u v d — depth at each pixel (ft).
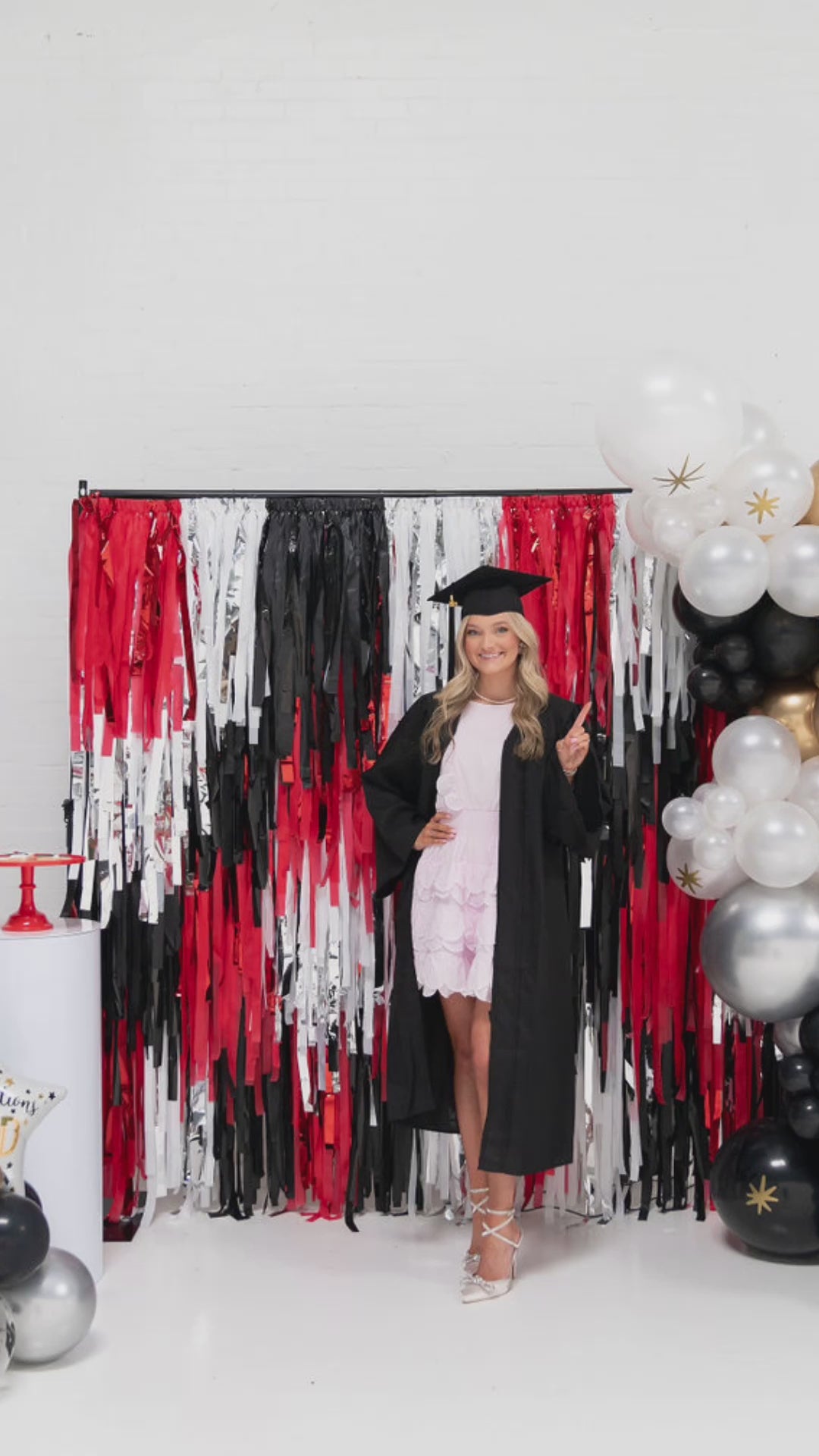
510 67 12.57
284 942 11.34
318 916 11.37
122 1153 11.13
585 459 12.53
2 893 12.62
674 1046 11.39
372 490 12.30
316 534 11.34
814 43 12.53
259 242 12.59
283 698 11.26
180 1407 8.02
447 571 11.29
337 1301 9.56
